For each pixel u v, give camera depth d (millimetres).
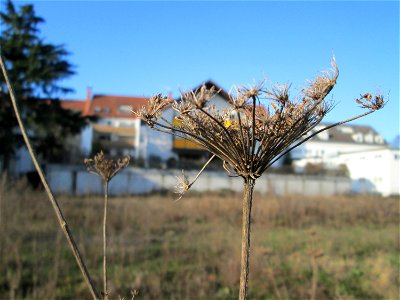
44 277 9805
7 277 9391
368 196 35281
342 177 46750
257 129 1412
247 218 1390
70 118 32781
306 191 45156
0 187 15039
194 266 11438
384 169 47781
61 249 11953
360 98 1381
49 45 31141
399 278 9898
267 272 10203
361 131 73750
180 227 18219
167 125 1431
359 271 10664
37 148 31938
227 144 1389
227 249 13188
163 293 9516
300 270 10453
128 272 10484
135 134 58281
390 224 21828
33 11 31766
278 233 17344
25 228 13312
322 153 70000
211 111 1421
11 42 29859
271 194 29984
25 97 30547
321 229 19000
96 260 11375
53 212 16328
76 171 38125
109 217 17234
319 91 1345
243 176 1399
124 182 40188
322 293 9172
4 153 29922
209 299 9227
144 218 17969
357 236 16562
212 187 41469
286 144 1394
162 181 41156
